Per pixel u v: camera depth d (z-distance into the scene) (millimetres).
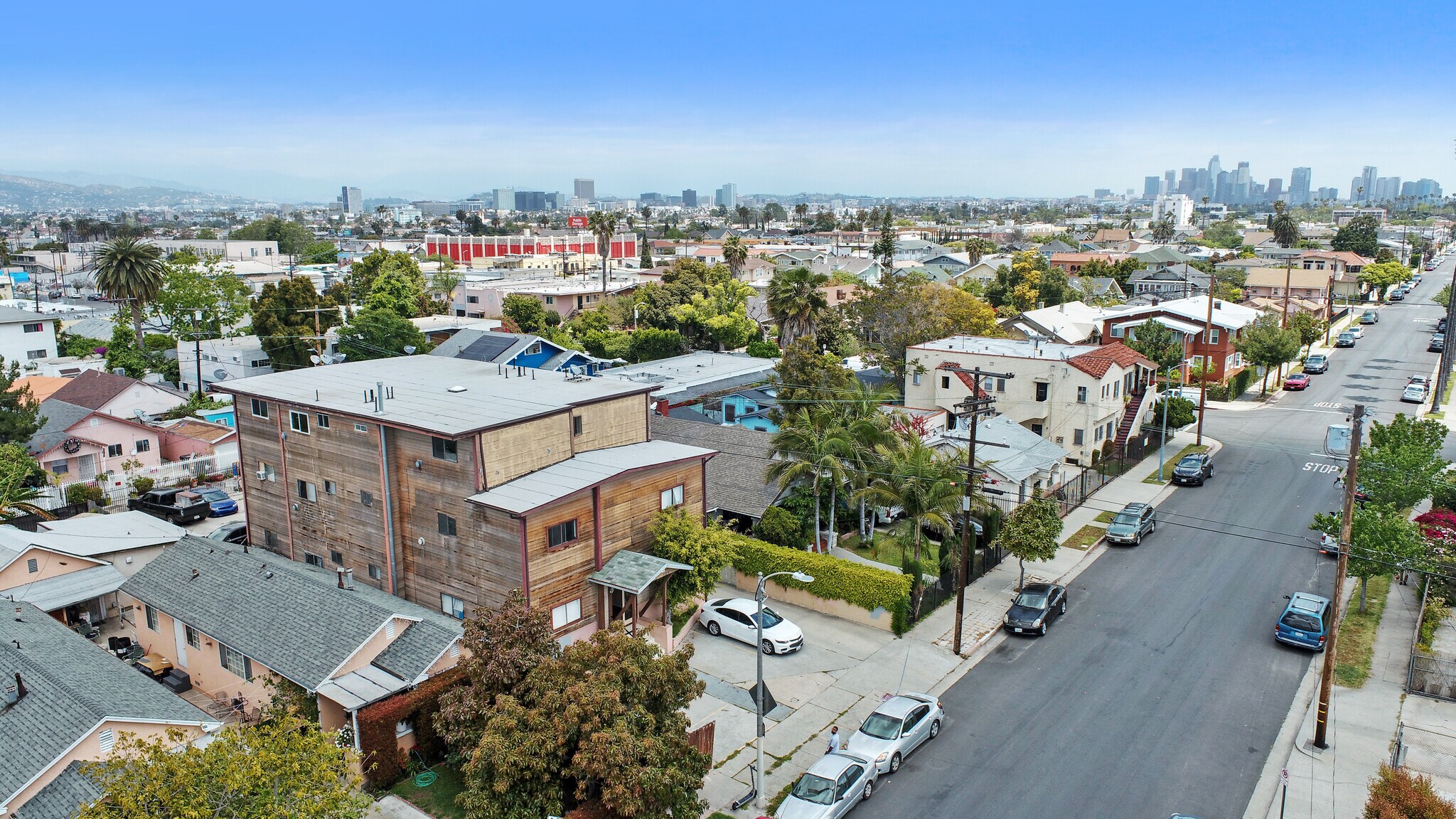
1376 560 33250
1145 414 62062
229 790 17812
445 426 31219
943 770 26500
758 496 43375
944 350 60250
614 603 32562
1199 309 83312
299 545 37875
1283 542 44219
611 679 22188
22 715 23297
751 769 26469
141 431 55562
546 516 30016
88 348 91312
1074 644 34500
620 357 87188
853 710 29781
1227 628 35469
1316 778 25547
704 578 33531
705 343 95125
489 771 21641
